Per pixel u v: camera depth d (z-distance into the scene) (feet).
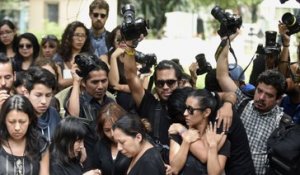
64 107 23.85
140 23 22.65
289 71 26.61
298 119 26.12
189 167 20.51
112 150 21.47
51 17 105.50
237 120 21.26
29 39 32.04
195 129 20.92
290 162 21.25
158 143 22.09
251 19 89.61
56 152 20.39
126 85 26.61
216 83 23.54
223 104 21.30
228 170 21.26
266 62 26.99
